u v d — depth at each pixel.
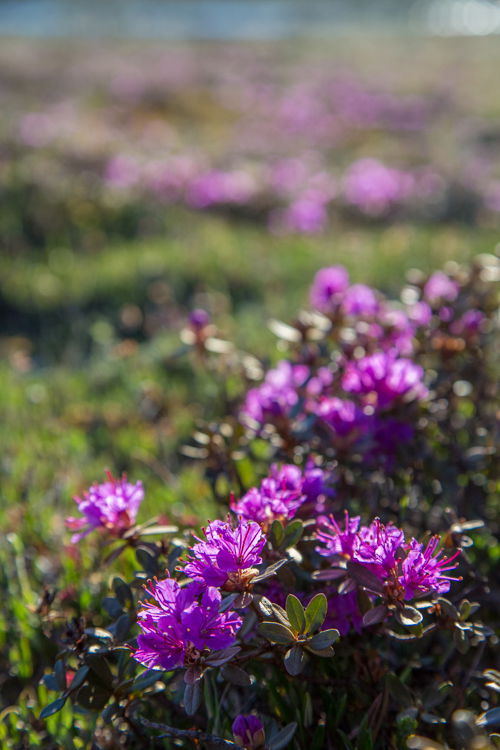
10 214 2.16
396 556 0.58
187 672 0.56
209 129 4.72
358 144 4.40
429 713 0.62
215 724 0.61
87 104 5.21
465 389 0.78
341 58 8.52
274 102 5.54
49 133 3.25
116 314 1.67
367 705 0.62
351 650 0.62
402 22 15.12
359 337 0.76
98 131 3.90
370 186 2.71
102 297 1.74
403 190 2.80
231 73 6.92
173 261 1.85
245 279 1.78
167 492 0.85
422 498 0.73
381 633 0.62
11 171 2.41
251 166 3.30
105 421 1.10
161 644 0.56
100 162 2.81
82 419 1.09
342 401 0.71
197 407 1.14
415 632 0.57
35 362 1.50
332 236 2.33
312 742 0.61
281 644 0.57
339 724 0.62
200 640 0.56
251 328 1.41
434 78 6.89
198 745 0.61
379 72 7.30
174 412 1.11
